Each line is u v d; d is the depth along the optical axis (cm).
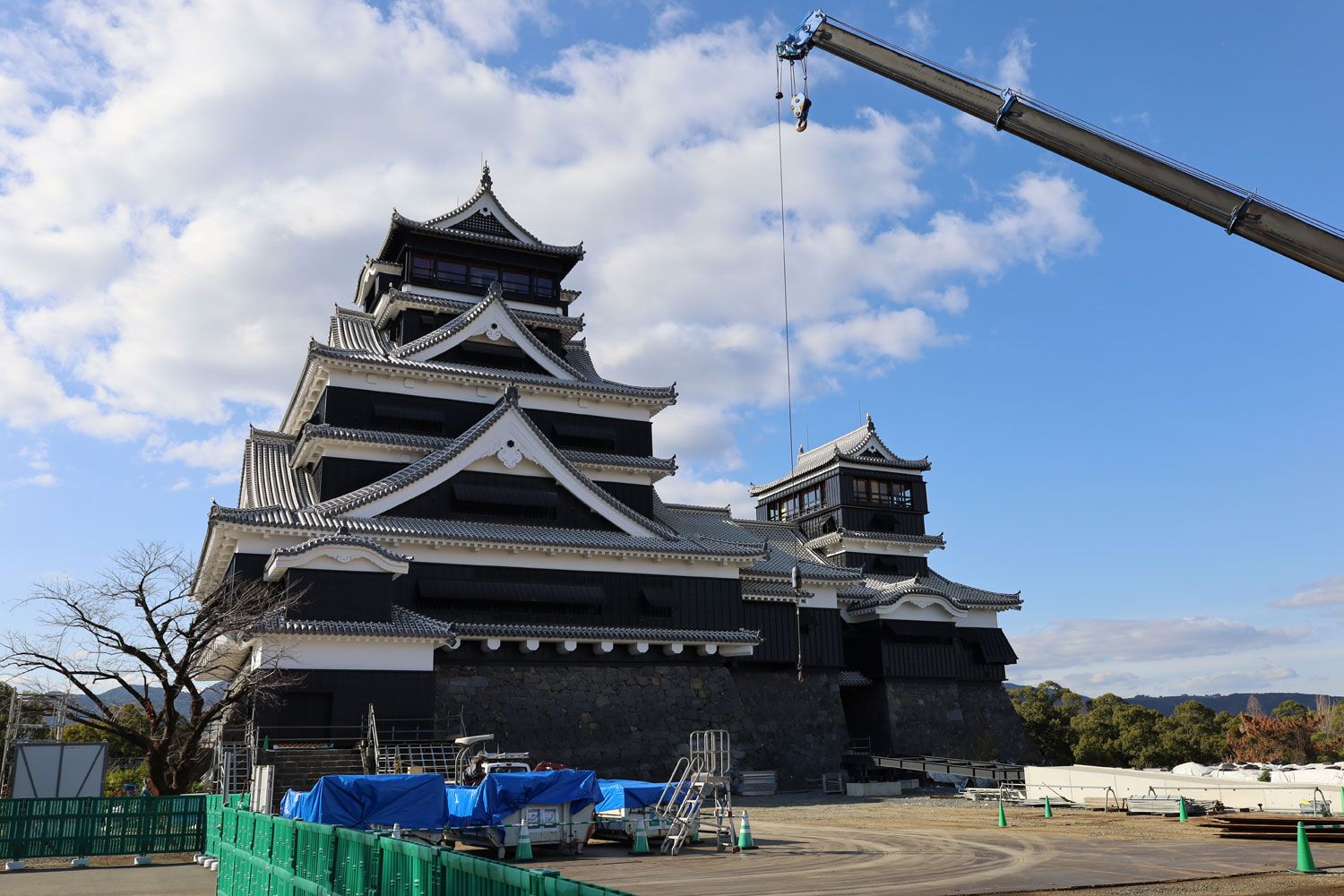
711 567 4919
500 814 2386
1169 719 8562
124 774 5197
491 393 5081
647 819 2583
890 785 4866
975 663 6450
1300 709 9394
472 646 4309
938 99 2275
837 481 7019
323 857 1318
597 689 4516
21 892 2088
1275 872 2112
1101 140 2081
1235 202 1977
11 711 3797
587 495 4791
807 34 2439
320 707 3700
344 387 4788
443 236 5578
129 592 3588
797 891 1814
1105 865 2227
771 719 5459
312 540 3825
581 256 5941
